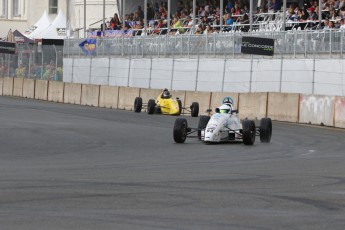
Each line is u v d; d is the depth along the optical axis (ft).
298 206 126.31
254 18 515.09
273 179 163.02
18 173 171.94
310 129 333.21
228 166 190.29
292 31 407.23
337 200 132.98
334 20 437.99
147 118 391.45
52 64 612.29
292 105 376.07
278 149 241.14
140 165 192.34
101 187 146.41
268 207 124.88
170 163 197.67
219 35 457.68
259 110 396.57
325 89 383.45
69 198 131.23
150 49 511.40
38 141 260.01
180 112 424.05
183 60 481.46
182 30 569.23
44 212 116.88
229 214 117.60
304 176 169.17
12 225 105.50
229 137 256.32
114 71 542.57
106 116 400.26
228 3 554.87
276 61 414.00
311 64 392.06
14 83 636.07
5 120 348.59
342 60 373.40
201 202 128.98
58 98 570.46
